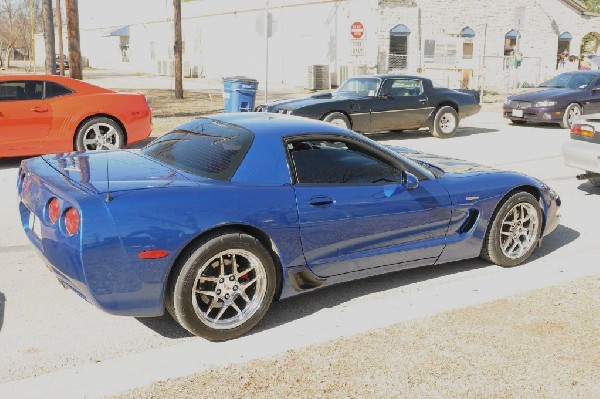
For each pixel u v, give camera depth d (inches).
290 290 167.8
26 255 218.5
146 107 413.7
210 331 151.8
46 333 157.9
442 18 1038.4
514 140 527.2
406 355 143.7
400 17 1000.2
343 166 174.2
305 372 135.6
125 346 152.1
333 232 168.4
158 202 143.7
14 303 176.2
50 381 134.0
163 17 1524.4
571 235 252.5
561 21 1168.8
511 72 1123.9
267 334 159.6
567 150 315.6
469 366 138.8
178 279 146.4
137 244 139.9
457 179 197.5
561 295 181.5
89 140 391.2
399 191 180.7
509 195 206.8
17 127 364.8
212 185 153.6
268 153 163.0
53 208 145.7
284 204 159.2
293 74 1134.4
